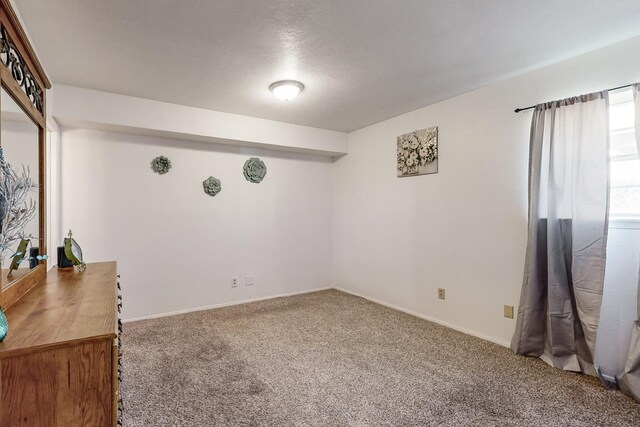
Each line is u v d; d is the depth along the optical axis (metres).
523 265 2.69
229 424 1.78
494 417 1.84
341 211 4.72
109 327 1.13
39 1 1.70
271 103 3.36
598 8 1.80
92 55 2.32
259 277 4.26
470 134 3.06
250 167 4.15
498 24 1.96
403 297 3.77
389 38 2.12
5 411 0.95
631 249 2.14
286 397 2.04
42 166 1.95
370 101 3.31
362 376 2.29
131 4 1.75
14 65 1.54
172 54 2.32
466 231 3.10
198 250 3.84
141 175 3.51
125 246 3.44
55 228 3.01
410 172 3.64
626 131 2.17
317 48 2.25
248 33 2.05
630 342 2.05
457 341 2.89
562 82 2.44
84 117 2.94
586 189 2.24
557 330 2.38
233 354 2.63
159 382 2.19
